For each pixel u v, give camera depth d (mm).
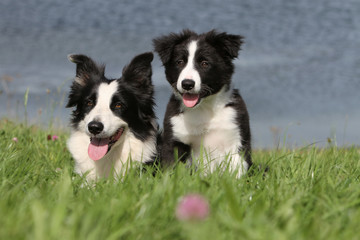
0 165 5523
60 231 3262
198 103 6504
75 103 6516
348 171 5801
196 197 3385
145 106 6547
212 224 3398
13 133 8352
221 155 6840
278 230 3283
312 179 5160
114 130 6051
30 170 5559
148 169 5652
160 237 3447
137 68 6520
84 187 4965
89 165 6387
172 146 6871
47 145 7918
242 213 3842
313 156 6098
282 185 4703
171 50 6953
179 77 6535
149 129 6602
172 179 4781
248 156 6855
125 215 3824
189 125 6754
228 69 6918
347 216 3846
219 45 6871
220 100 6742
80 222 3486
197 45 6762
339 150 7137
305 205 4199
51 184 4930
